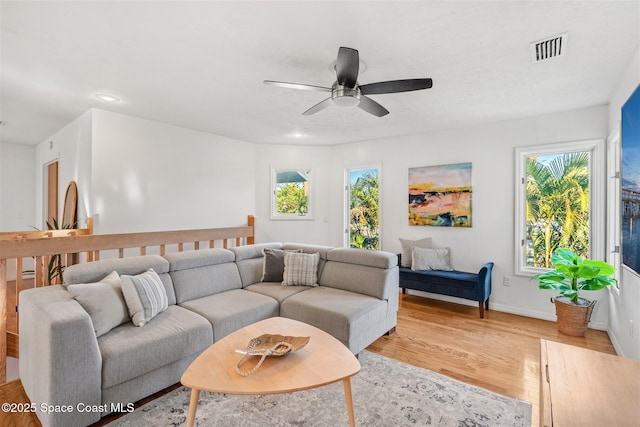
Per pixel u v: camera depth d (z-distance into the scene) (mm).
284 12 1808
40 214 5648
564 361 1599
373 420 1914
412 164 4754
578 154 3600
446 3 1715
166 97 3238
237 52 2285
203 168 4723
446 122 4066
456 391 2223
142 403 2072
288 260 3502
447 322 3598
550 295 3689
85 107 3592
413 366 2574
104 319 2074
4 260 2662
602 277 2971
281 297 3016
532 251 3902
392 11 1789
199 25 1947
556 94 3047
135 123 3957
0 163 5660
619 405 1252
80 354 1737
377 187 5223
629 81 2406
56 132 4840
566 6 1737
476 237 4184
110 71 2627
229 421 1893
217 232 4543
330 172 5688
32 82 2873
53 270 3674
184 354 2193
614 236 3127
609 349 2906
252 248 3736
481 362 2656
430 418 1937
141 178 4023
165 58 2389
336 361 1740
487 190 4102
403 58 2340
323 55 2314
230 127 4434
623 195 2375
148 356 2006
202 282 3061
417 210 4672
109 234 3406
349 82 2188
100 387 1819
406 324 3531
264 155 5539
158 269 2799
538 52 2244
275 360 1741
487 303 4008
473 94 3057
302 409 2010
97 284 2234
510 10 1777
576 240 3613
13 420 1902
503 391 2234
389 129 4480
